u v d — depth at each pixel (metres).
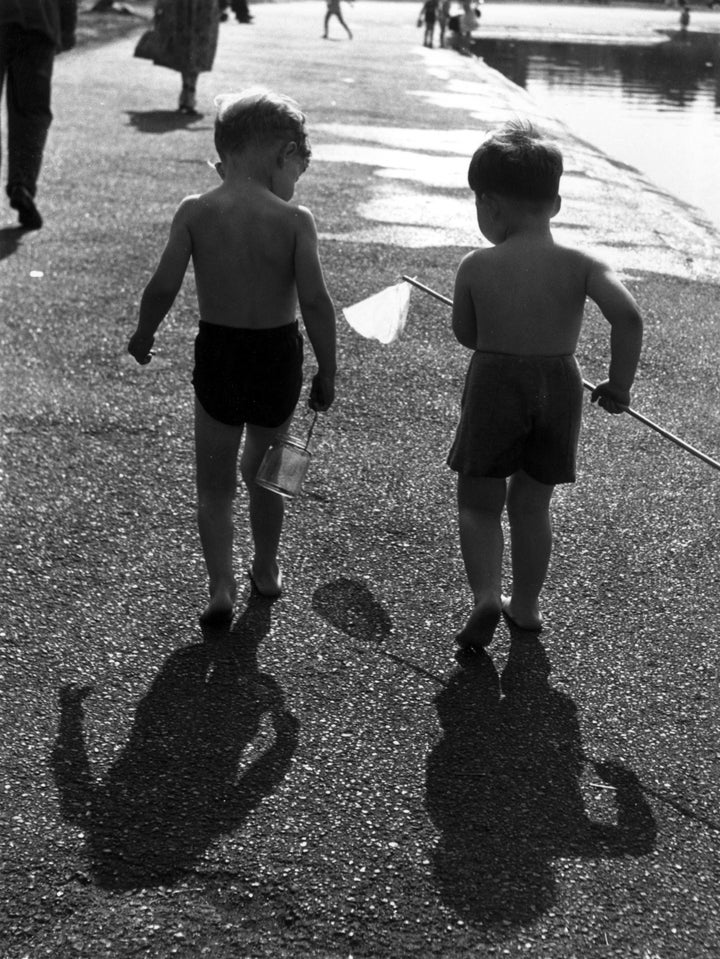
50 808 2.66
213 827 2.61
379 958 2.28
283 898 2.42
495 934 2.34
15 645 3.28
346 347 5.81
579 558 3.87
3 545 3.82
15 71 7.75
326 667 3.24
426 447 4.72
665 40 43.44
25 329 5.91
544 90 22.52
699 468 4.61
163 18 13.61
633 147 14.97
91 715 2.99
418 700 3.11
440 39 32.47
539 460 3.25
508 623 3.49
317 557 3.83
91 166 10.21
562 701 3.12
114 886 2.43
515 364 3.17
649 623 3.51
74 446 4.59
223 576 3.41
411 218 8.79
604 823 2.68
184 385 5.25
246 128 3.25
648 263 7.95
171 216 8.42
